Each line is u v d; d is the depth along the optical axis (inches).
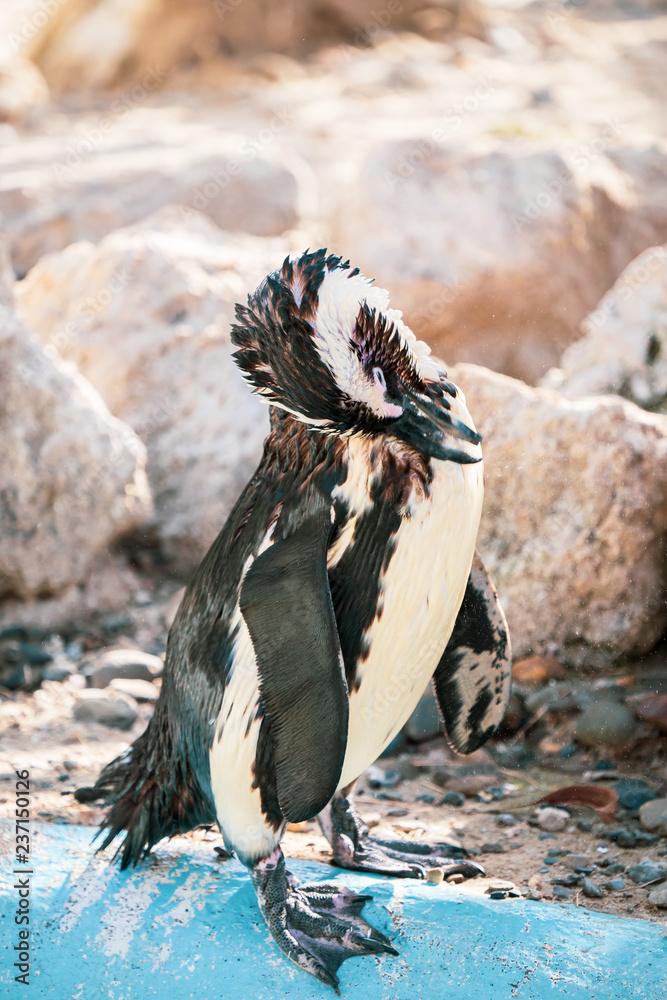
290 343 151.1
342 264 153.9
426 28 1343.5
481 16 1368.1
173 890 183.9
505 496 296.7
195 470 379.2
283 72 1204.5
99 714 283.1
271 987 163.0
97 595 353.7
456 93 1119.0
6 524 347.3
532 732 267.0
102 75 1184.8
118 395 390.9
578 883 196.5
